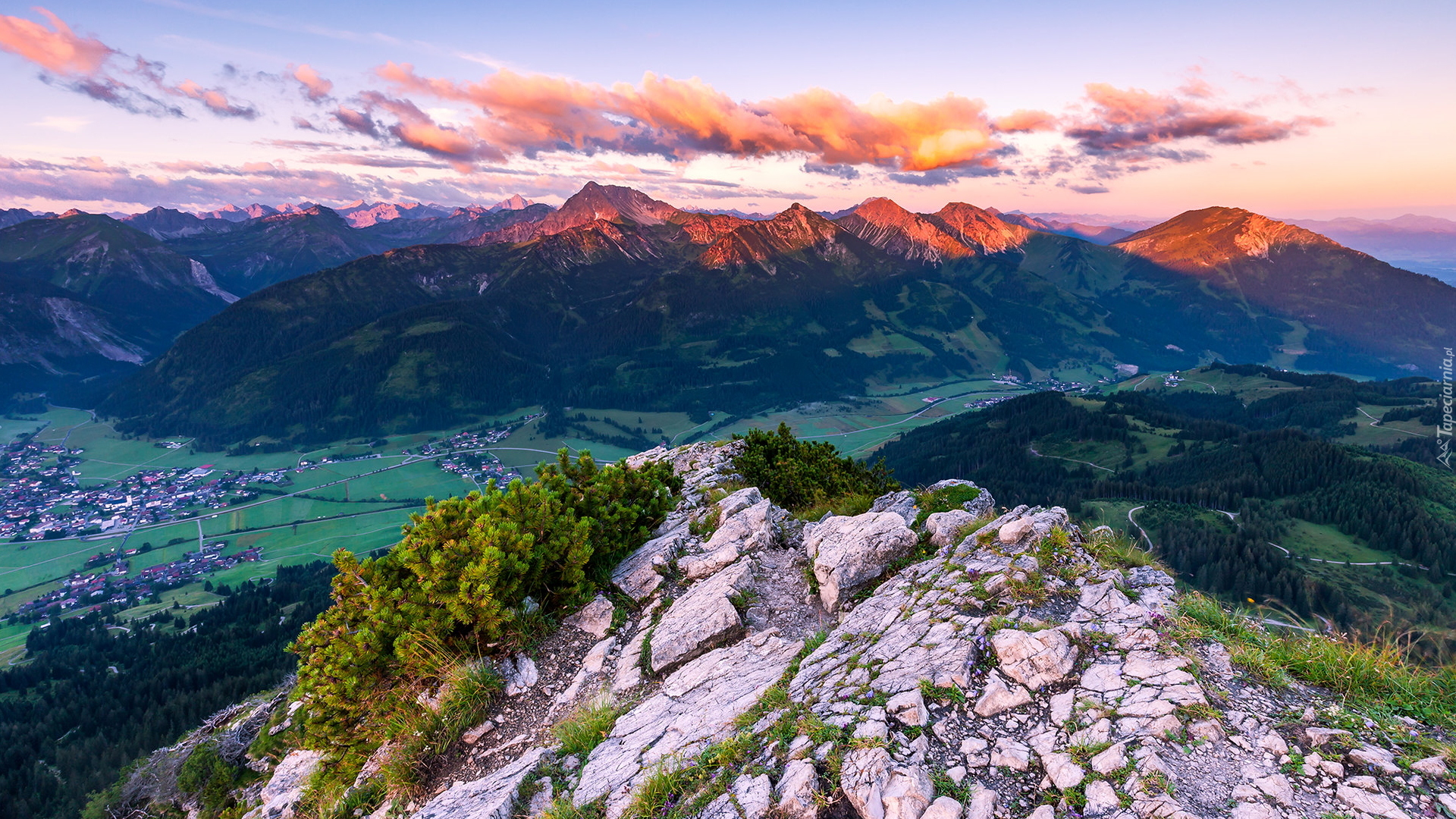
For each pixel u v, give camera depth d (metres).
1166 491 198.62
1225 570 141.25
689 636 11.88
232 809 19.77
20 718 109.38
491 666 12.01
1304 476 195.62
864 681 8.30
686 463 29.98
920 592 10.74
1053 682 7.62
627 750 8.65
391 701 11.53
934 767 6.54
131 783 35.22
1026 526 11.24
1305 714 6.71
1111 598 9.04
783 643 11.24
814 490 24.34
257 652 117.69
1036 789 6.24
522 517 14.15
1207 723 6.58
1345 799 5.61
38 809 77.69
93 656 134.75
